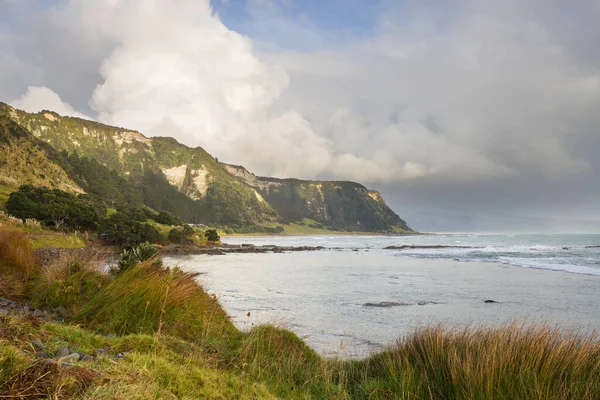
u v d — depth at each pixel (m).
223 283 26.41
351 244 125.44
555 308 17.91
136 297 7.05
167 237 78.06
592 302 19.48
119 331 6.24
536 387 4.30
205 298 9.05
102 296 7.03
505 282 27.91
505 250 79.12
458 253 70.44
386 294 22.11
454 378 4.79
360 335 12.12
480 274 33.72
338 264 46.62
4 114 110.94
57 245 36.97
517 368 4.85
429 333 6.66
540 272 34.88
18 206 56.03
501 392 4.35
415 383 5.16
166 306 7.21
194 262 47.78
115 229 64.81
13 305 6.75
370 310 16.97
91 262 9.09
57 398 2.55
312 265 44.78
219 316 8.48
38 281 8.31
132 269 8.12
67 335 4.56
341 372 5.82
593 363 5.19
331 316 15.41
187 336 6.78
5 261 9.74
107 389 2.92
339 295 21.41
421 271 37.09
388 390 5.14
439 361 5.61
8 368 2.73
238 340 7.36
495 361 4.82
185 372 4.17
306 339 11.45
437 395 4.91
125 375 3.35
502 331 6.02
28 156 100.31
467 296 21.50
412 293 22.62
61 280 7.74
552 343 5.46
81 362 3.46
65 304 7.27
